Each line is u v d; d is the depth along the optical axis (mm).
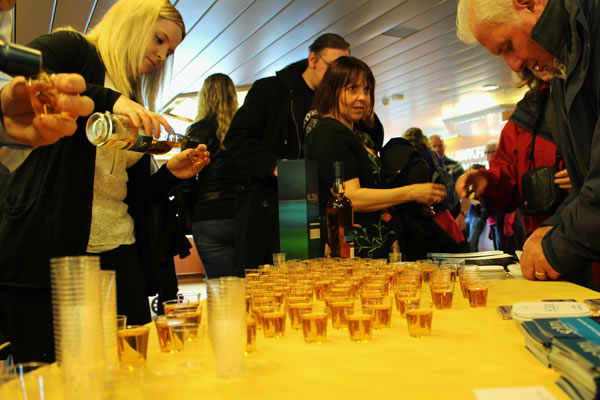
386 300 1144
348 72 2484
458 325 1138
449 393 691
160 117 1620
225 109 3521
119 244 1894
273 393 707
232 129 2914
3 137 1148
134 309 1889
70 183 1647
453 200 5969
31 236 1581
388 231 2477
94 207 1820
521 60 2043
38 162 1637
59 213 1618
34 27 6445
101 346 642
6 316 1602
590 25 1771
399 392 701
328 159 2367
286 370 820
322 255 2289
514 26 1930
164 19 1950
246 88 9547
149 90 2156
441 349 930
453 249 2869
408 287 1303
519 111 2588
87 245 1740
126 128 1566
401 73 9227
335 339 1046
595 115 1834
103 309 754
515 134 2652
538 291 1590
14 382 573
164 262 3000
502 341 978
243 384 749
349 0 6082
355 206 2367
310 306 1044
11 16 1325
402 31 7152
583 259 1712
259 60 8086
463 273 1529
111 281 771
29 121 1141
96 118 1555
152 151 1849
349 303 1032
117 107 1579
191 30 6820
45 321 1612
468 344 962
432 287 1362
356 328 1012
